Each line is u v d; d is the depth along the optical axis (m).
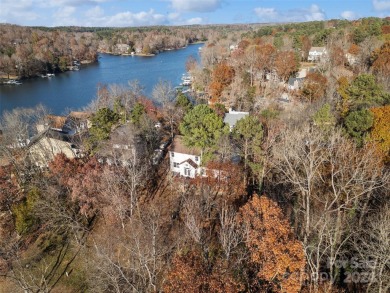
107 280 30.00
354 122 39.53
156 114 70.00
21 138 55.47
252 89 80.69
